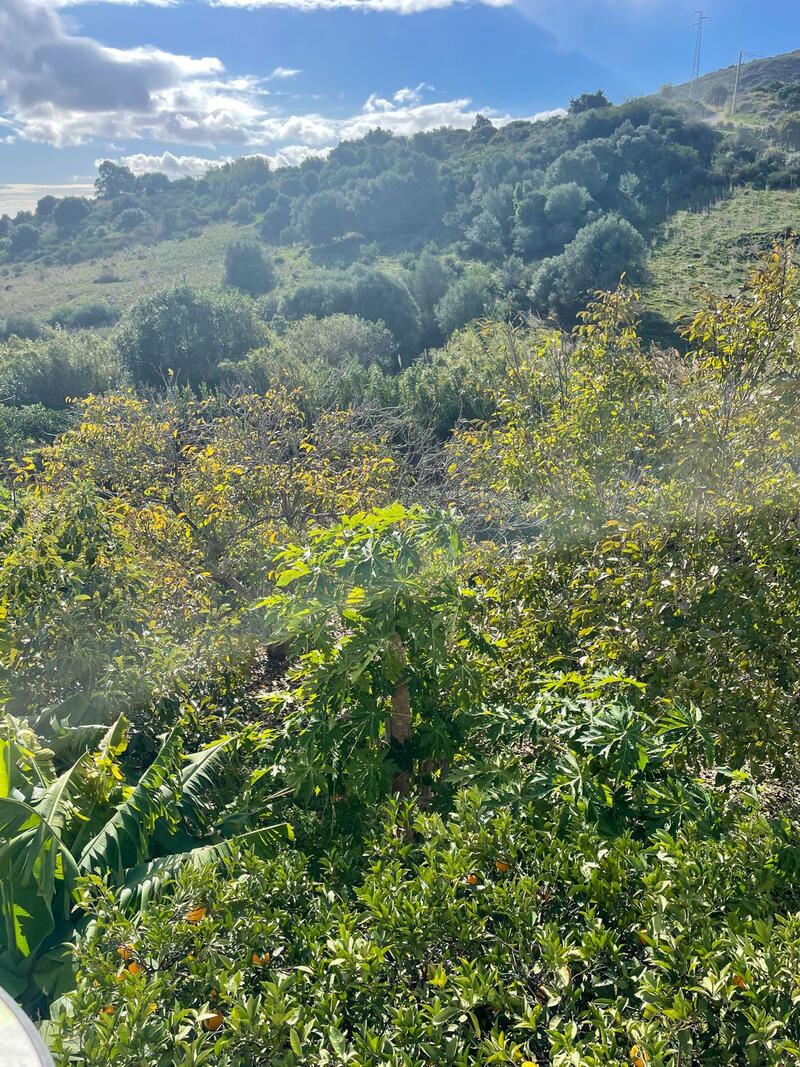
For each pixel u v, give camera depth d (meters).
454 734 4.68
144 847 4.08
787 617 4.94
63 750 5.49
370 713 4.30
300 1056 2.32
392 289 46.50
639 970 2.66
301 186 105.88
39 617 5.82
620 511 6.05
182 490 10.32
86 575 6.27
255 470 10.41
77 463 10.92
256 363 27.98
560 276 46.09
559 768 3.83
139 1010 2.45
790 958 2.45
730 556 5.33
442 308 46.00
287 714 5.31
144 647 6.39
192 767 4.86
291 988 2.67
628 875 3.02
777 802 5.41
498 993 2.53
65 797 4.30
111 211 124.31
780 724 4.84
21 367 31.36
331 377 19.41
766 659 4.93
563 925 2.83
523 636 5.91
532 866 3.14
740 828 3.38
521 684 5.57
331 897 3.18
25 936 3.69
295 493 10.30
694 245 50.59
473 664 5.00
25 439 21.61
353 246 80.12
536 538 6.44
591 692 4.45
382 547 4.32
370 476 10.59
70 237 116.62
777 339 5.85
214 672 6.95
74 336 34.97
